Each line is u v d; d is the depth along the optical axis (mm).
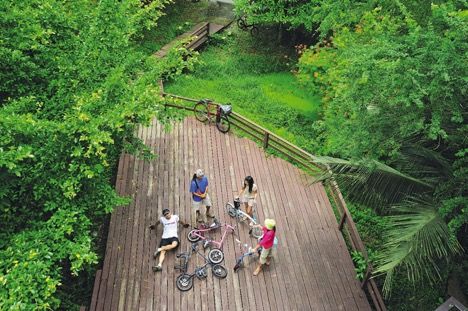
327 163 8062
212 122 13422
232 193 11219
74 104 7543
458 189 7371
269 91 16000
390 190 7867
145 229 10031
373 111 7320
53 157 6715
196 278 9109
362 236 11055
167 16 19344
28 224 6797
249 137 13195
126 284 8906
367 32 10906
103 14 8305
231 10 20812
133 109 7414
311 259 9812
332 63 12641
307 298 9031
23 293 5406
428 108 6984
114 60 8539
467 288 9766
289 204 11117
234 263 9484
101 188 7613
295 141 13820
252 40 18797
